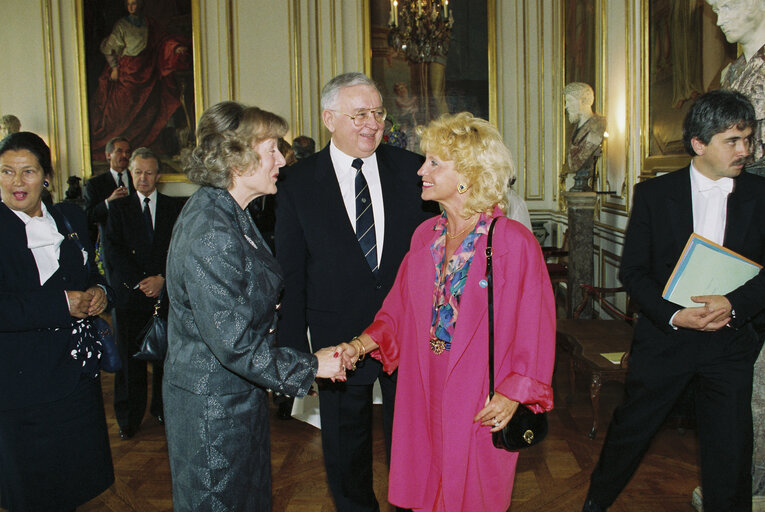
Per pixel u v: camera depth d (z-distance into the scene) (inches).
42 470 92.1
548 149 327.9
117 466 137.3
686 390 95.7
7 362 88.7
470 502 73.0
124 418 152.1
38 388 90.4
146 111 346.9
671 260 93.4
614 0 226.2
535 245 73.5
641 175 197.0
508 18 334.3
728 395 88.6
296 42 334.3
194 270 64.6
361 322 96.7
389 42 337.4
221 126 68.2
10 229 90.1
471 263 73.4
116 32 342.6
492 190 73.7
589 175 233.8
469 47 335.9
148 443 150.1
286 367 69.0
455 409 72.6
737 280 86.7
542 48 323.0
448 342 75.2
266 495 73.2
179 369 68.2
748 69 106.5
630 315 198.8
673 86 172.1
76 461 95.3
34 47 339.3
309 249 97.2
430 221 82.7
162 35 343.3
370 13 335.3
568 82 289.4
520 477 126.0
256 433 70.6
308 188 97.0
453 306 74.7
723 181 90.7
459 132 74.0
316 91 338.6
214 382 67.2
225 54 339.0
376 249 97.8
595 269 259.9
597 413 143.6
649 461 131.7
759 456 104.8
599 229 251.4
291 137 338.6
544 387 70.4
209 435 66.9
